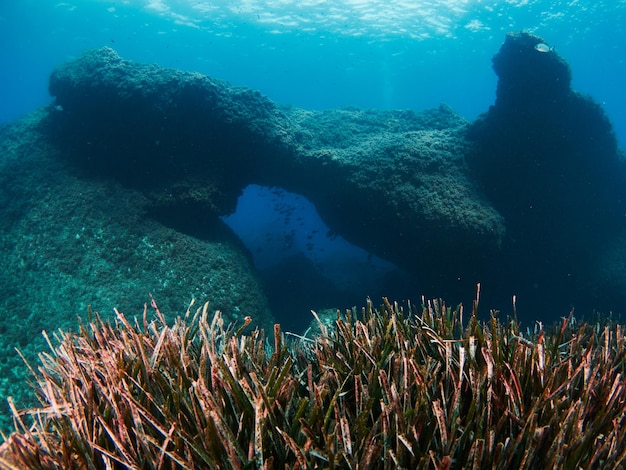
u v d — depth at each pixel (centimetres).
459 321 283
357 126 1259
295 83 4784
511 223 1019
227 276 868
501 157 977
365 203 950
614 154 1023
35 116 1169
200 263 861
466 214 862
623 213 1067
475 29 2816
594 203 1041
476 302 259
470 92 5275
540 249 1053
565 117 942
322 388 192
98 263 823
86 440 177
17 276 809
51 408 192
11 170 1006
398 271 1315
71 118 1028
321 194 1076
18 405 563
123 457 169
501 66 962
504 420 176
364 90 5159
